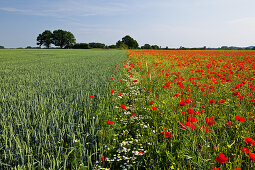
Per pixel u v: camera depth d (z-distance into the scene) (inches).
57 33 4522.6
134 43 5930.1
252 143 83.2
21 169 84.2
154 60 807.1
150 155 105.0
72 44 4788.4
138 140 122.3
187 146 98.0
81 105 181.3
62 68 510.6
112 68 491.5
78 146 108.4
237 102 180.9
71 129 126.6
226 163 87.5
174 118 150.9
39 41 4591.5
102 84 278.4
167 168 91.4
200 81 296.8
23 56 1294.3
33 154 102.5
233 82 291.6
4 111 152.4
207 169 84.4
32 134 119.4
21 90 232.2
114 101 208.8
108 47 5002.5
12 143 108.7
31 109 163.6
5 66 587.8
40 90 231.6
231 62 687.7
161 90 255.3
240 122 125.8
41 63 699.4
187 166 94.2
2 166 92.8
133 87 291.6
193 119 103.3
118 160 98.9
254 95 204.5
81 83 279.1
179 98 202.2
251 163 87.4
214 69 473.1
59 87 249.9
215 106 173.3
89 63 673.6
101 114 161.9
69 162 100.5
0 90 223.9
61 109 159.6
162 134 123.6
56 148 105.8
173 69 474.0
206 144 94.3
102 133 124.6
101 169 92.7
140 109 188.7
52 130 127.6
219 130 127.6
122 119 161.0
